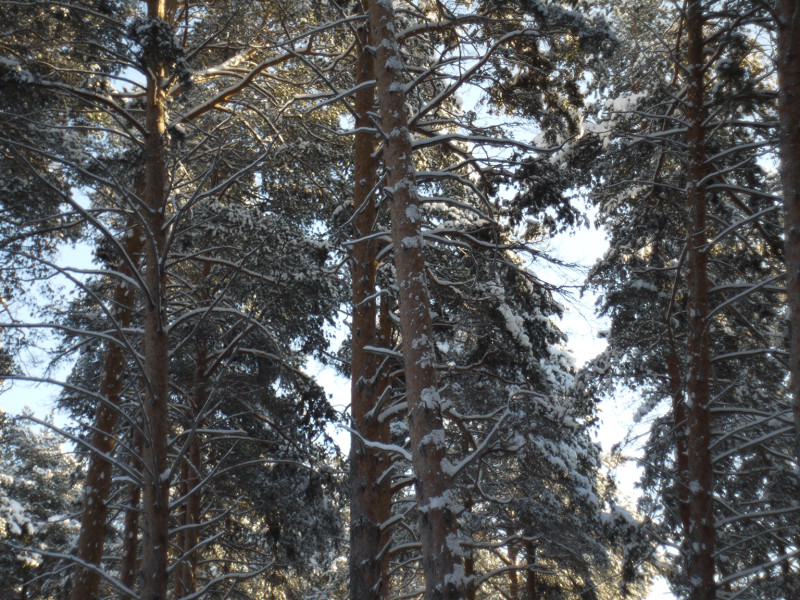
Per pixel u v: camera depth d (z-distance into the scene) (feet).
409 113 39.37
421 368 24.72
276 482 53.88
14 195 32.83
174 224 30.73
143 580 27.14
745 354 35.09
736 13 33.81
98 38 35.65
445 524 22.47
